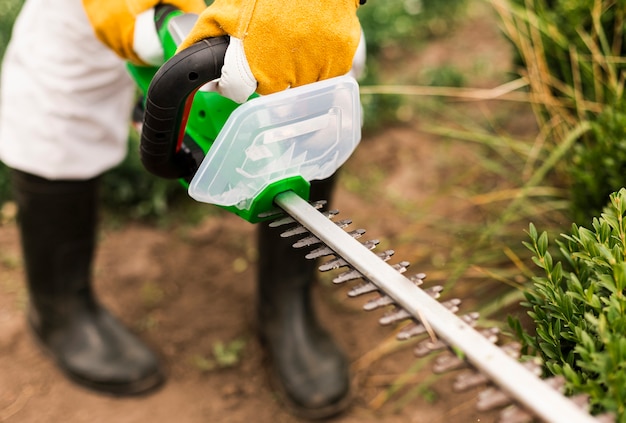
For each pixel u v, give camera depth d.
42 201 1.72
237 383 1.93
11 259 2.23
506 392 0.82
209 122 1.19
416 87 2.99
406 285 0.97
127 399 1.86
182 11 1.31
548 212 2.06
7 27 2.81
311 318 1.91
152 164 1.17
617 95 1.81
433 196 2.45
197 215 2.46
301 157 1.12
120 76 1.63
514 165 2.41
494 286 1.99
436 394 1.87
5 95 1.68
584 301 0.99
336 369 1.85
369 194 2.53
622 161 1.60
